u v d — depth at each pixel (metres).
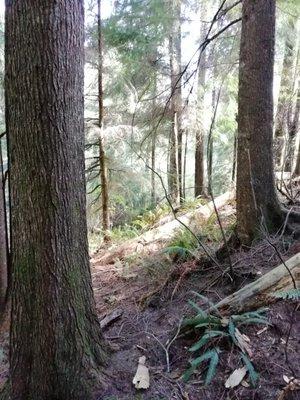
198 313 2.93
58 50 2.08
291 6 6.01
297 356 2.29
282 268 2.90
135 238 6.67
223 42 6.83
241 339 2.44
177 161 8.91
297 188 6.13
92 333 2.48
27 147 2.13
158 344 2.73
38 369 2.29
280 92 8.37
